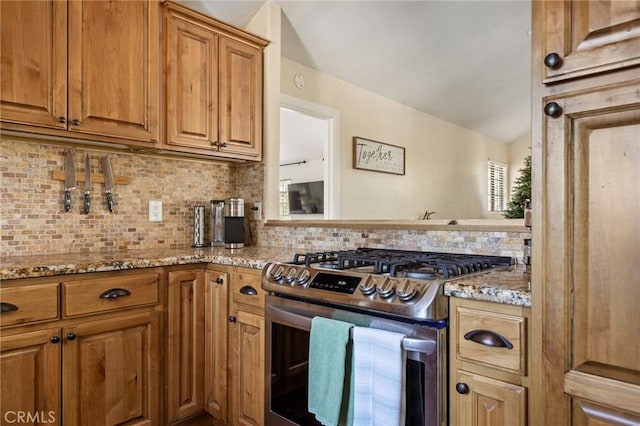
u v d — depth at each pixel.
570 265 0.92
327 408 1.28
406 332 1.16
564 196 0.92
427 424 1.12
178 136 2.10
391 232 1.91
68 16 1.75
